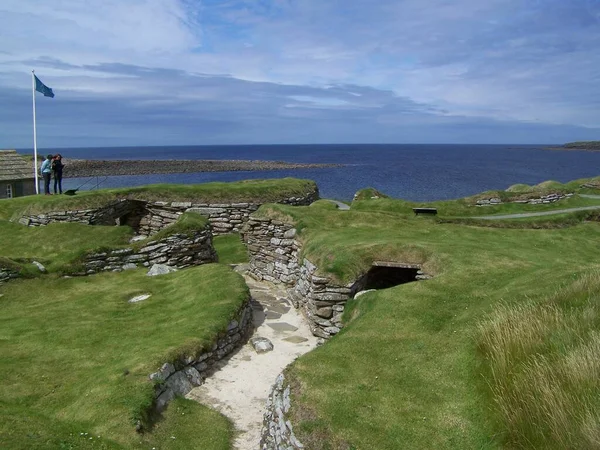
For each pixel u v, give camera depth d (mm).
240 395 9680
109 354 10383
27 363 10047
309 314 13422
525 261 13500
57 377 9523
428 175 94938
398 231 17188
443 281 12023
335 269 13008
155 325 11867
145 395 8477
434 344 9047
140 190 24031
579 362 6379
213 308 12117
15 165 31031
